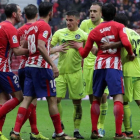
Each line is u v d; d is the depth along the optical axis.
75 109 23.56
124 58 21.92
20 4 60.66
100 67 20.30
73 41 23.28
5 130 25.52
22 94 20.36
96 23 25.14
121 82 20.05
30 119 21.70
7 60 19.91
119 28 19.89
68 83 23.64
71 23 23.22
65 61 23.53
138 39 22.20
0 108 19.92
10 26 19.72
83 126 27.52
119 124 19.73
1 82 19.92
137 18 57.62
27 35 19.86
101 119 23.45
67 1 57.22
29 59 19.77
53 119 19.91
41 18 20.03
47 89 19.48
